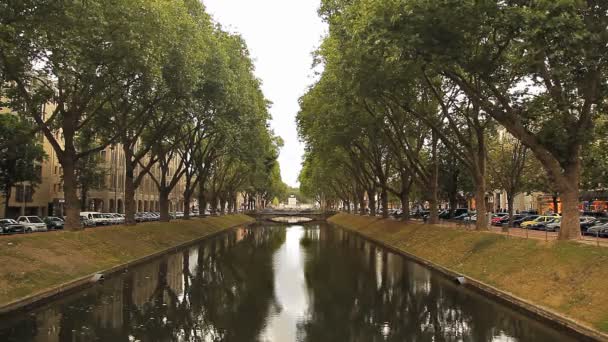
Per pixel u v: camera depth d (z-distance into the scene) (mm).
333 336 11820
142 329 12344
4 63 17672
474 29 15578
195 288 18953
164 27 21078
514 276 18047
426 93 29531
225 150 46031
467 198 62875
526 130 18844
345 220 83062
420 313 14602
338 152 51938
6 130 36094
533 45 14180
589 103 17766
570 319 12734
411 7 15047
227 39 36688
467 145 27938
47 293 16391
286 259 29953
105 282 20375
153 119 34156
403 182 45188
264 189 107062
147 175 83625
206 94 30625
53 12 16562
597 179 34250
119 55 19953
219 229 59406
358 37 17406
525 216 50750
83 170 49906
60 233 23641
